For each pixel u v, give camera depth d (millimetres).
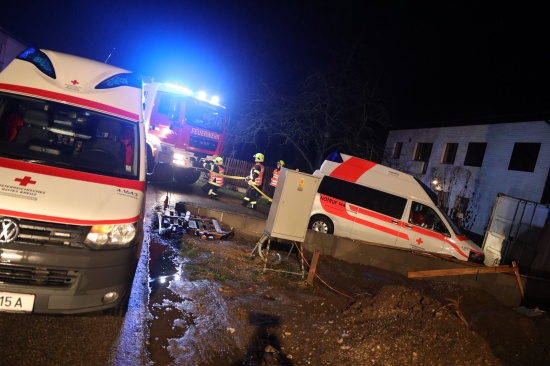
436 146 23438
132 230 3748
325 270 7707
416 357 3900
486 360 3941
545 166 16391
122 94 4867
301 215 6781
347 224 9820
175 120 12938
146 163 4613
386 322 4551
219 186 14000
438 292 7598
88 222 3441
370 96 18547
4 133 4133
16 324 3586
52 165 3875
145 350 3645
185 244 7203
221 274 6117
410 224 9672
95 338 3639
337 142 19469
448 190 21453
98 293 3488
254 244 8430
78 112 4492
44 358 3188
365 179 10078
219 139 14203
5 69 4492
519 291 8102
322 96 18938
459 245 9445
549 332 5832
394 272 8625
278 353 4074
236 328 4465
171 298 4906
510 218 11641
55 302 3311
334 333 4473
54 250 3297
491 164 19219
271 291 5930
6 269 3215
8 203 3260
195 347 3906
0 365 2979
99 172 4062
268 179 21000
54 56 4824
